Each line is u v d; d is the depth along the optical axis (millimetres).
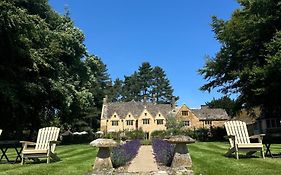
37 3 30750
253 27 26891
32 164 11094
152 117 68062
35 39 24969
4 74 23266
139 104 73438
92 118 71375
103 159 9281
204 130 39531
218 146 19969
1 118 26031
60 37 29984
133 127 68938
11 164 11273
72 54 33031
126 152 12445
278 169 8297
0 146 13914
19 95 24594
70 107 31906
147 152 19719
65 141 41469
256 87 26469
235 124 12633
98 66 38375
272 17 25656
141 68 106562
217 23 32844
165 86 105250
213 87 34656
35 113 28984
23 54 22969
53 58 27172
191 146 20672
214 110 72562
